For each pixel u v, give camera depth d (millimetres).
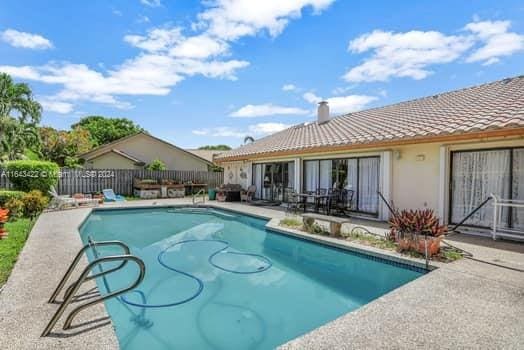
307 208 13727
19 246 7176
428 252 6383
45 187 15008
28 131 29969
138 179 22266
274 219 11406
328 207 11742
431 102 13180
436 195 9492
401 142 9664
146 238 10367
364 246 7320
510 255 6453
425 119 10617
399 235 6992
